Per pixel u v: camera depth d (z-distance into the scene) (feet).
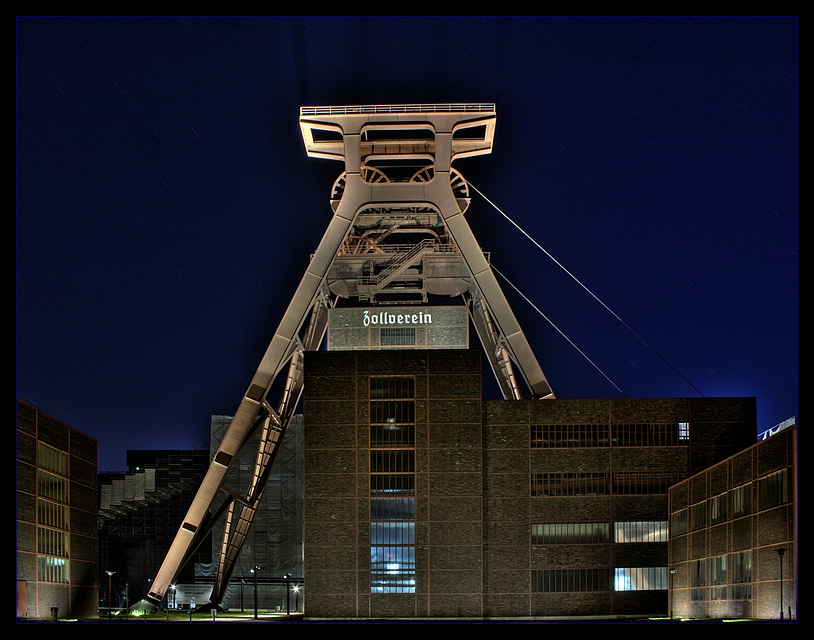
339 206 277.85
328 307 309.63
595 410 259.60
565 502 255.70
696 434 259.19
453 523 252.42
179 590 406.62
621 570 253.65
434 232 311.88
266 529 413.39
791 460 170.19
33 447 229.25
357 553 251.39
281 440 288.92
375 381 258.37
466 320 310.86
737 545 199.00
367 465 254.88
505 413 258.78
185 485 448.24
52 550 240.53
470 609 249.14
